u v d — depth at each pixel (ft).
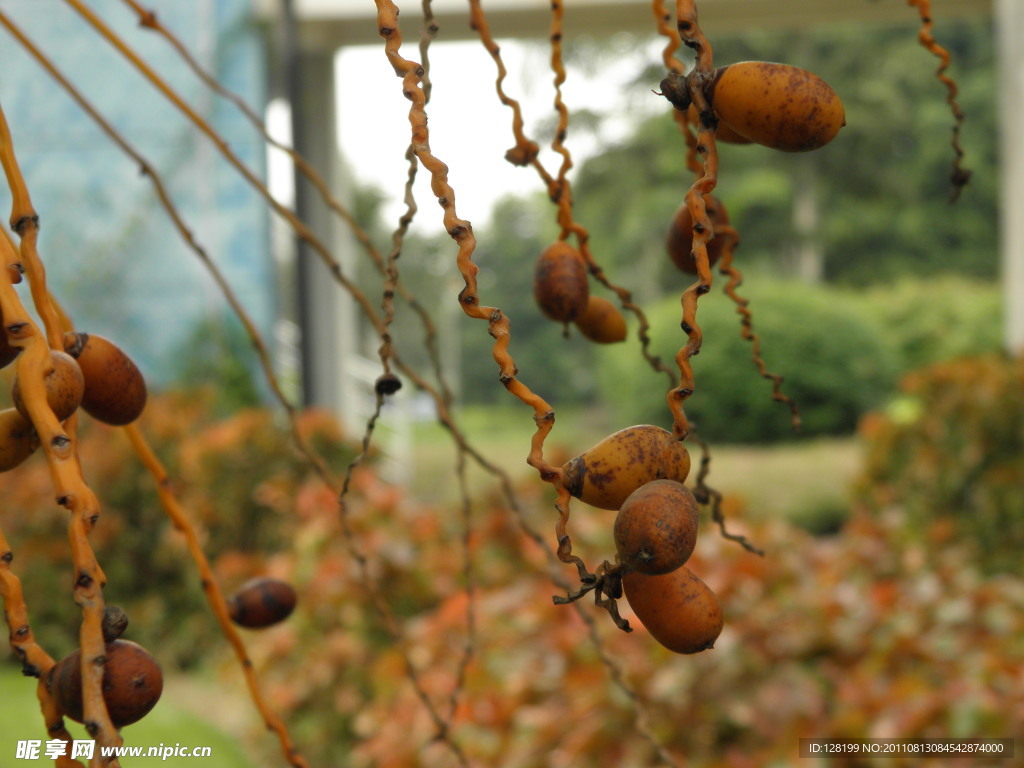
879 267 74.28
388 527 14.02
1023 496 18.54
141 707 1.57
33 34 27.84
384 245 76.59
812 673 9.49
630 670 8.88
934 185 74.13
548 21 30.53
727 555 11.14
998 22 28.58
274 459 19.47
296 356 30.48
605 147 72.90
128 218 28.14
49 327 1.88
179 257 28.35
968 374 20.80
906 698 8.61
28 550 17.49
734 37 71.82
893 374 49.65
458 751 2.64
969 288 65.72
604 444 1.64
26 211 1.84
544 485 14.34
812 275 74.74
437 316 77.87
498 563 12.93
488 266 94.89
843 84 73.20
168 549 18.63
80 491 1.47
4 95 27.94
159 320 28.35
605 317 2.60
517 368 1.52
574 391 89.25
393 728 9.76
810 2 30.40
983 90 73.10
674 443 1.64
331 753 12.14
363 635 12.52
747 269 72.02
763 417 46.26
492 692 9.41
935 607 10.59
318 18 30.40
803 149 1.77
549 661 9.53
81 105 2.99
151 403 22.40
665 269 71.97
